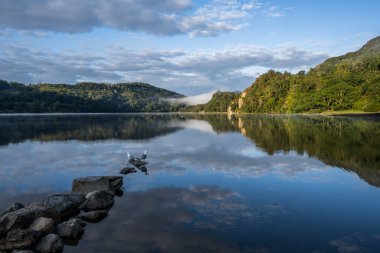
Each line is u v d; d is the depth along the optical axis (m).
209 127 90.69
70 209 19.61
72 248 15.27
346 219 18.44
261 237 16.05
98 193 21.14
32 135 67.44
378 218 18.58
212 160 36.66
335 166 32.41
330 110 172.75
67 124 103.19
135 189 24.98
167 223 17.95
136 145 50.78
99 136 65.62
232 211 19.80
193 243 15.46
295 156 38.19
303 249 14.84
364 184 25.75
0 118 145.75
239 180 27.39
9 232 15.34
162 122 122.00
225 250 14.74
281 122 103.88
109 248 15.17
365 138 53.94
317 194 23.22
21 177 29.72
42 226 16.17
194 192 23.94
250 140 55.16
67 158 39.28
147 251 14.77
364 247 15.03
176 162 35.75
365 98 160.38
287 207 20.45
